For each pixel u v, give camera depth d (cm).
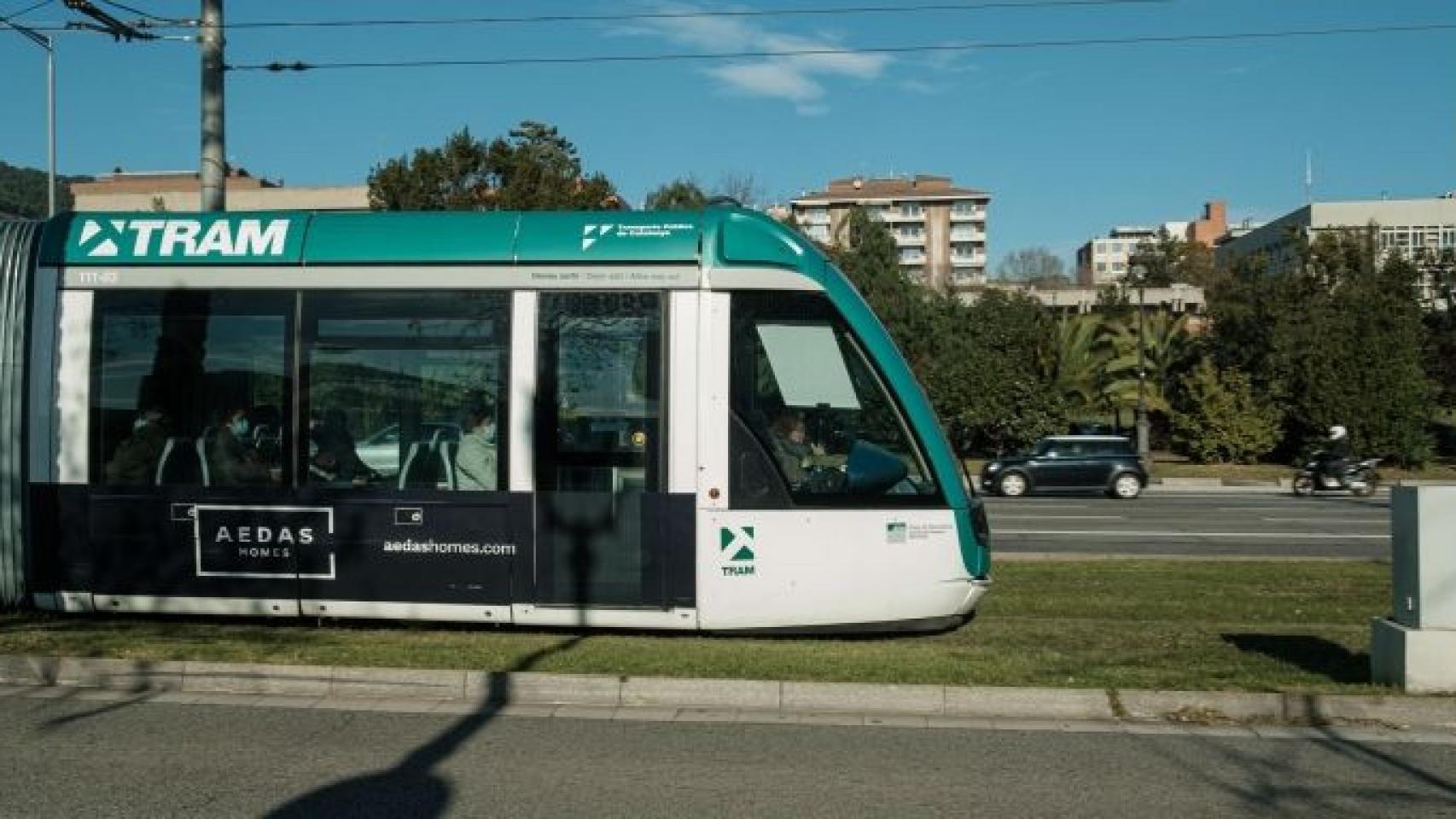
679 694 785
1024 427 4147
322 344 967
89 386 991
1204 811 582
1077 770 647
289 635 940
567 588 936
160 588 984
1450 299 5053
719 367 925
